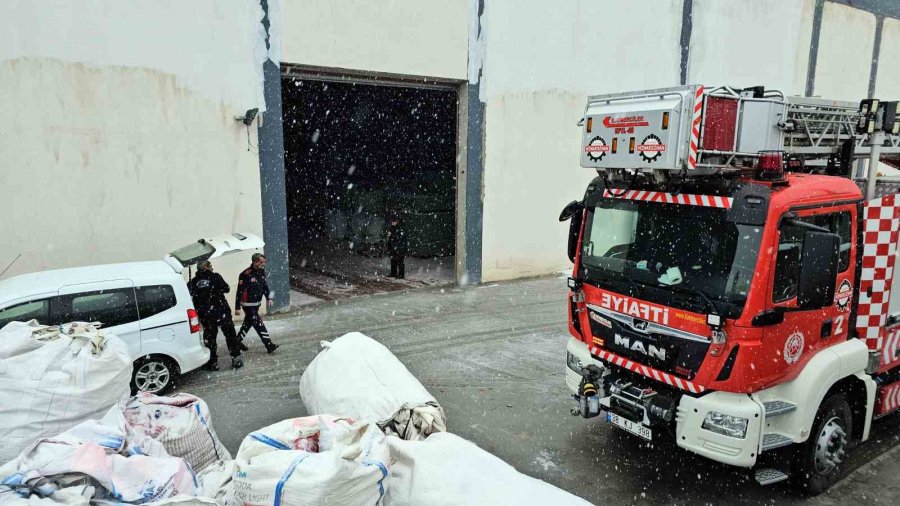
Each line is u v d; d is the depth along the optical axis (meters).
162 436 4.09
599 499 5.14
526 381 7.88
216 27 9.89
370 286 13.66
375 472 3.38
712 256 4.69
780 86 18.56
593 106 5.39
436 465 3.73
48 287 6.69
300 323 10.56
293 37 10.61
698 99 4.52
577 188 14.98
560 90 14.13
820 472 5.17
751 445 4.49
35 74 8.55
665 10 15.39
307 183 22.17
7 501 2.92
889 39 21.95
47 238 8.90
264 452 3.54
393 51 11.65
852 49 20.62
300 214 22.39
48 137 8.73
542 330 10.19
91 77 8.95
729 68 17.08
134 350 7.05
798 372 4.79
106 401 4.34
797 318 4.70
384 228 17.41
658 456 5.91
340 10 10.97
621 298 5.22
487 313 11.27
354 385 5.30
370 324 10.51
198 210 10.10
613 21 14.59
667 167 4.62
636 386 5.16
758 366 4.46
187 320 7.48
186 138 9.84
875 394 5.59
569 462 5.77
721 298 4.52
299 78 11.78
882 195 5.81
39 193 8.77
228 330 8.24
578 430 6.48
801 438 4.74
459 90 13.05
